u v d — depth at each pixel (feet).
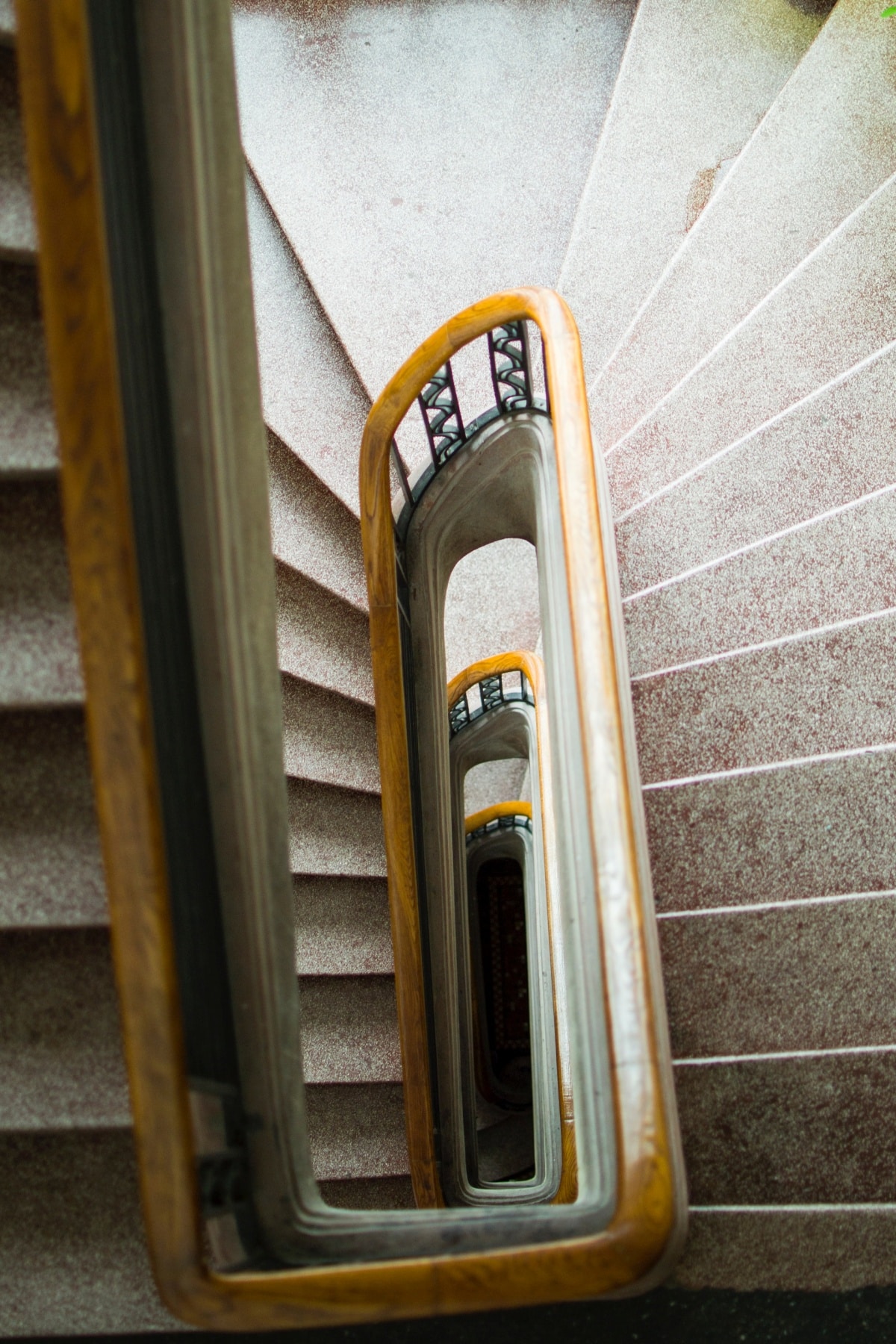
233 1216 5.65
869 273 11.32
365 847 14.53
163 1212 4.37
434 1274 4.58
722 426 11.64
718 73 15.35
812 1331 6.63
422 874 13.30
